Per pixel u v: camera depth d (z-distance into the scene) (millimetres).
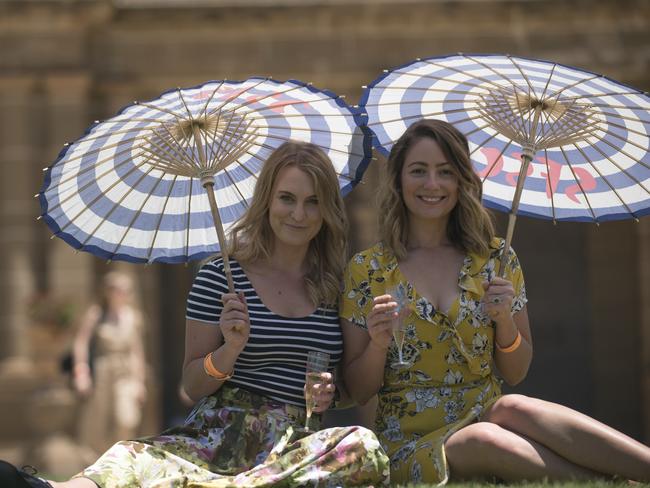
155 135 7707
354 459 6750
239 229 7461
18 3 22766
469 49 23516
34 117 23047
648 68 23422
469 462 7043
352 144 7859
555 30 23531
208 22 23375
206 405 7098
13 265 22672
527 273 25188
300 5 23250
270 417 6996
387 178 7645
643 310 23875
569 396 24844
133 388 16875
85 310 22391
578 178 7961
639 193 7918
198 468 6730
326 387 6996
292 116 7867
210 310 7238
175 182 7844
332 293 7379
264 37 23531
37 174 22969
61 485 6289
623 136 7859
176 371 24125
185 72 23484
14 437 22000
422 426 7375
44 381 21516
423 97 8016
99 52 23453
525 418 7016
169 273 24188
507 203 7930
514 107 7770
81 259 22625
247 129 7828
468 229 7578
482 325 7422
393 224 7578
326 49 23531
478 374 7426
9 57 22953
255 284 7297
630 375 24750
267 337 7125
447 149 7516
